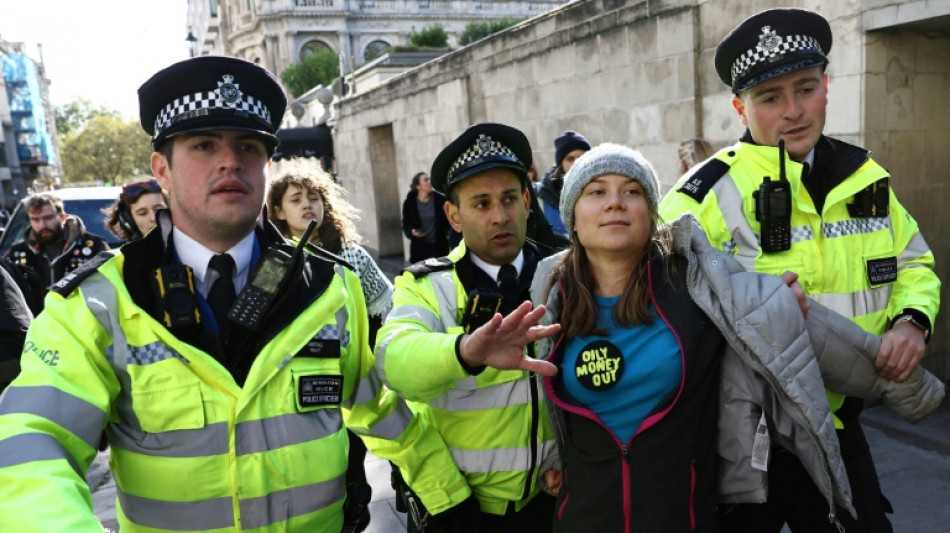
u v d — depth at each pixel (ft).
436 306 5.83
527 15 184.24
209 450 4.03
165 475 4.02
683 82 14.74
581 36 17.97
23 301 8.40
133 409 4.00
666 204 6.27
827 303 5.99
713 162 6.30
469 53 24.21
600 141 17.81
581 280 4.90
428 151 28.96
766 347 4.44
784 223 5.80
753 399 4.73
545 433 5.77
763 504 5.64
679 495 4.55
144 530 4.11
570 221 4.97
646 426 4.58
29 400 3.61
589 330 4.83
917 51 11.77
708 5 13.94
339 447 4.53
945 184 12.60
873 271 6.05
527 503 6.01
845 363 5.01
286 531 4.23
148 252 4.33
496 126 5.84
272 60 168.86
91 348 3.89
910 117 12.00
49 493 3.17
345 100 40.55
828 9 11.91
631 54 16.21
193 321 4.09
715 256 4.70
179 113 4.14
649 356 4.64
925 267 6.29
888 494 10.09
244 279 4.60
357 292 5.15
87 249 15.16
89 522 3.15
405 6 175.94
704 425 4.70
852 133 11.80
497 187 5.83
